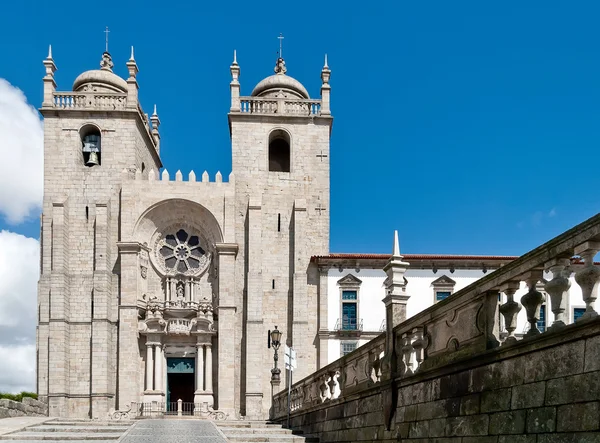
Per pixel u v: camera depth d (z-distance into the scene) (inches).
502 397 415.5
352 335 1908.2
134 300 1926.7
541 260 378.0
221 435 990.4
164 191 2027.6
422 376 552.1
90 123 2062.0
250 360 1926.7
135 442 858.1
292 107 2176.4
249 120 2143.2
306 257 2018.9
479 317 466.0
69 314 1947.6
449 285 1881.2
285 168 2356.1
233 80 2166.6
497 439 418.0
